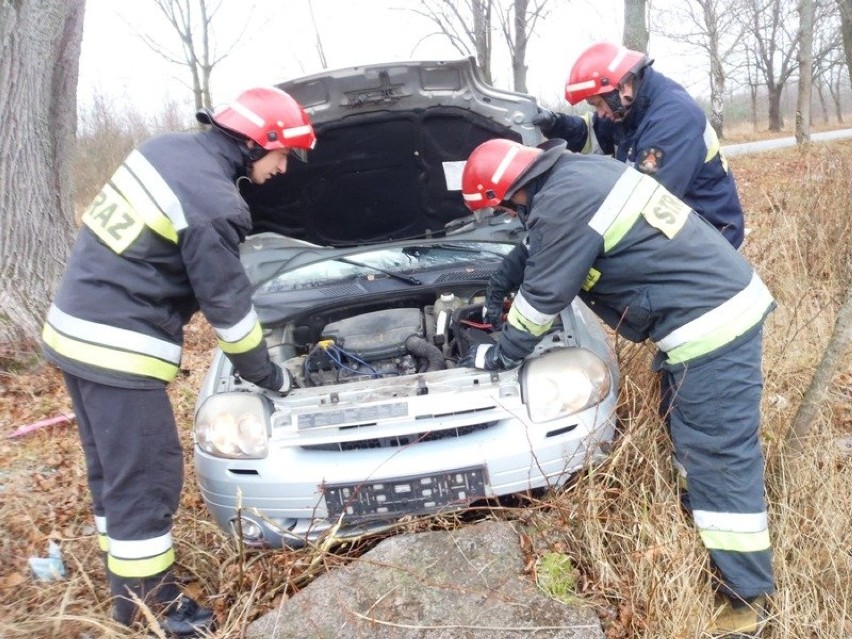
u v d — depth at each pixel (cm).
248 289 225
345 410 232
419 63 282
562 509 231
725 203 314
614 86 286
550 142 245
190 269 216
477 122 305
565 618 201
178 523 284
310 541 234
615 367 261
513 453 227
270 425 237
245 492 233
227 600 234
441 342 292
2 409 433
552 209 220
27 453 378
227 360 275
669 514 233
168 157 218
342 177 326
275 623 209
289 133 231
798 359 343
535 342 234
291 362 291
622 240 221
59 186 516
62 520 308
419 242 359
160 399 225
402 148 318
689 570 214
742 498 219
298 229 348
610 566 219
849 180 515
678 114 279
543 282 223
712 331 220
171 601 224
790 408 298
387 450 231
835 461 263
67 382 232
